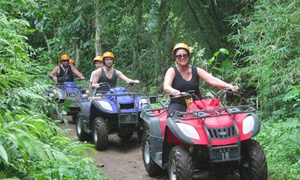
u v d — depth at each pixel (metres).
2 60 4.63
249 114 5.30
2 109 4.39
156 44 12.31
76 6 13.69
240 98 9.45
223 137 4.92
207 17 11.17
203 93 9.27
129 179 6.30
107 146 8.81
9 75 4.63
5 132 3.08
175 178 5.12
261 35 8.12
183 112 5.09
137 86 12.67
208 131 4.95
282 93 8.17
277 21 7.62
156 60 12.30
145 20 12.92
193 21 11.38
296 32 7.50
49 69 13.41
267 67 7.71
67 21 14.27
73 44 15.94
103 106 8.33
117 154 8.13
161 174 6.37
